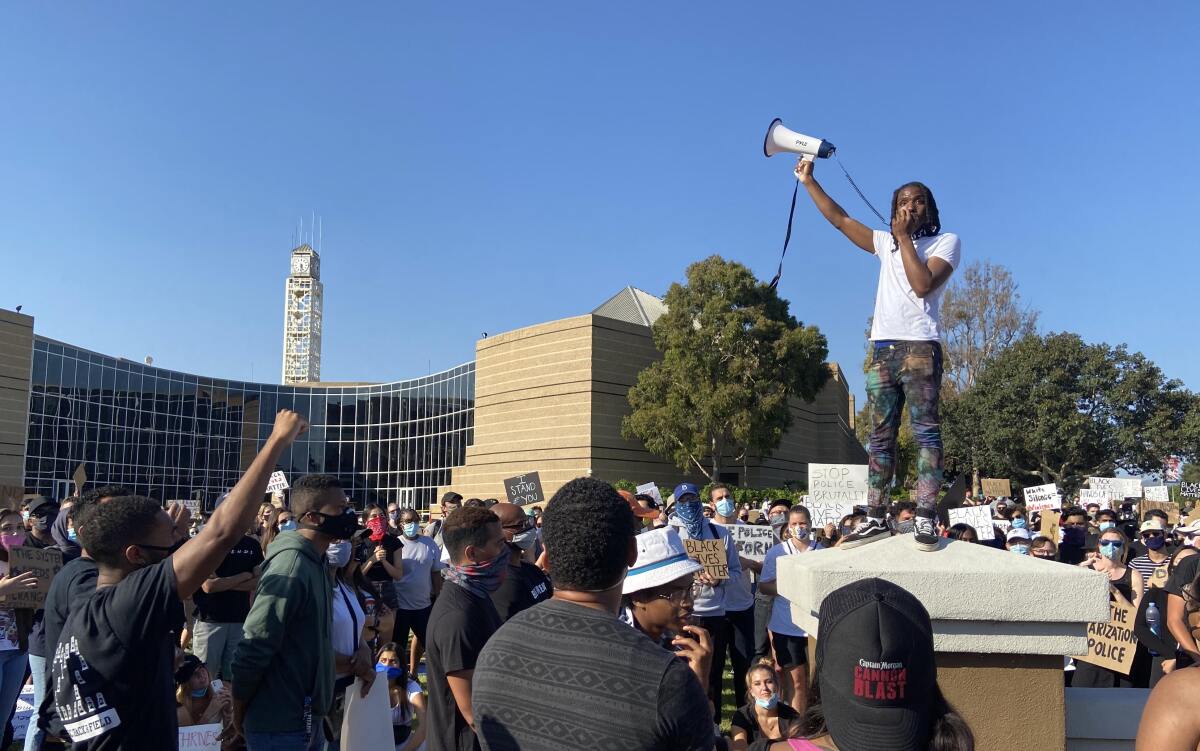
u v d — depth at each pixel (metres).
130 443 55.44
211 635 7.81
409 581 10.16
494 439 48.56
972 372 48.88
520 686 2.16
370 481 60.62
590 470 43.41
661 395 42.50
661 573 3.38
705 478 48.06
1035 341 43.56
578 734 2.04
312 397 62.56
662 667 2.10
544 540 2.42
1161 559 8.79
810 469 16.61
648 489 13.30
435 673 4.21
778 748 2.32
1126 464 42.78
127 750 3.33
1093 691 3.74
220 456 60.50
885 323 4.30
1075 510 14.21
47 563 6.83
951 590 3.33
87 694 3.29
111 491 5.58
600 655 2.13
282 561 4.44
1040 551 9.49
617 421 45.00
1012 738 3.34
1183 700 2.43
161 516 3.84
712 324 40.88
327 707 4.59
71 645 3.35
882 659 1.98
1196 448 41.72
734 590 8.34
